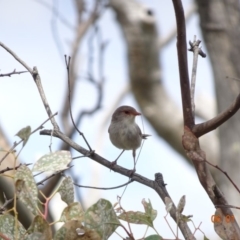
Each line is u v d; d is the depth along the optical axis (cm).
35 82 792
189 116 657
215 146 1723
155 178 703
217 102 1298
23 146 600
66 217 583
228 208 599
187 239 561
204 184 625
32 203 573
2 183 1046
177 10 656
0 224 577
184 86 660
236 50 1295
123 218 585
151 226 570
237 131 1228
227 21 1305
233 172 1217
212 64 1312
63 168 605
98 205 581
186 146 646
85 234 564
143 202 579
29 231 565
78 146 777
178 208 561
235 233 581
